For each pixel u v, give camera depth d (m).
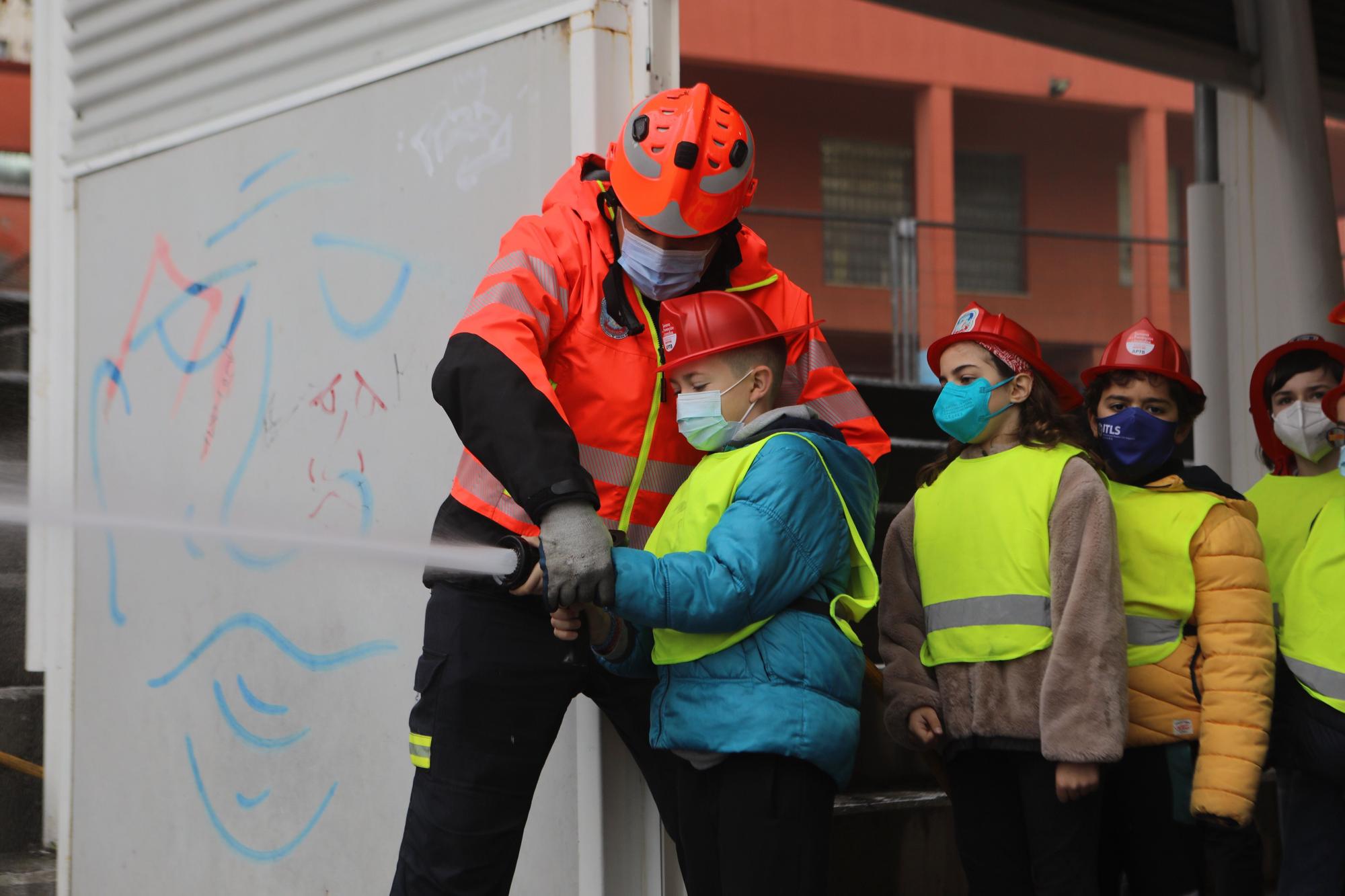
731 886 2.19
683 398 2.29
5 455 4.42
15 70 7.27
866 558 2.30
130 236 3.69
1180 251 21.31
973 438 2.64
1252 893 2.75
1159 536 2.65
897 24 19.44
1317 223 4.79
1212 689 2.57
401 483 3.03
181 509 3.50
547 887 2.78
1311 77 4.80
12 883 3.77
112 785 3.67
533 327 2.25
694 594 2.08
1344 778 2.63
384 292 3.08
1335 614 2.68
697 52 18.47
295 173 3.27
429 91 3.01
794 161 19.45
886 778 3.71
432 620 2.41
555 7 2.77
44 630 4.09
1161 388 2.77
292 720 3.24
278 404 3.29
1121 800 2.68
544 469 2.04
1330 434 3.02
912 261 10.02
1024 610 2.50
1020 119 20.81
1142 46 4.54
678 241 2.32
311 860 3.19
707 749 2.19
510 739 2.38
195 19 3.52
